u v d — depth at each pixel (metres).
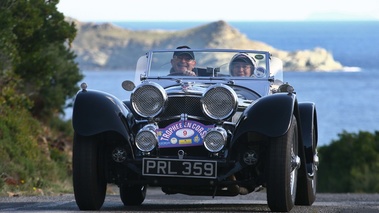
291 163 19.11
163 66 22.36
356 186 64.81
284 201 18.77
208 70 22.06
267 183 18.72
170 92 19.61
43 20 43.84
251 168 19.53
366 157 70.25
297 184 21.86
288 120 18.55
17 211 19.11
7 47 41.00
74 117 18.98
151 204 22.89
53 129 53.94
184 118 19.19
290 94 19.14
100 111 18.97
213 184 18.81
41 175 39.38
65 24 45.03
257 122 18.56
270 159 18.62
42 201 23.23
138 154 19.23
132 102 19.23
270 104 18.78
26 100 46.66
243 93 21.20
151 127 18.97
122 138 19.27
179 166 18.77
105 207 20.77
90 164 18.92
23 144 40.84
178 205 22.31
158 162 18.86
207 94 18.94
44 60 45.44
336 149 71.56
